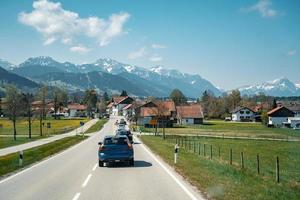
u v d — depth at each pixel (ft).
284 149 160.15
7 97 203.92
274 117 439.63
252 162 103.45
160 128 348.59
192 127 372.17
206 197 42.45
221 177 57.31
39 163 82.48
